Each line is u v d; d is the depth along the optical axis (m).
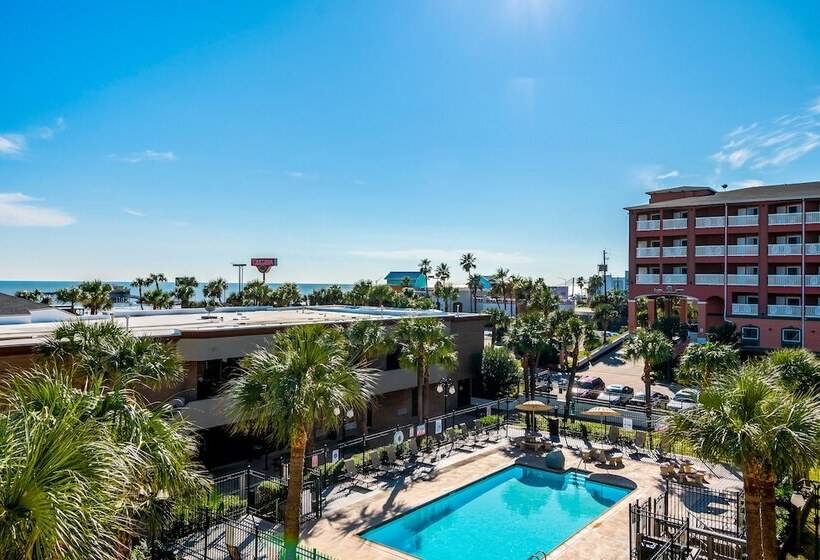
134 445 8.34
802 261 49.16
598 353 57.62
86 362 16.81
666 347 33.25
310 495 19.38
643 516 16.28
